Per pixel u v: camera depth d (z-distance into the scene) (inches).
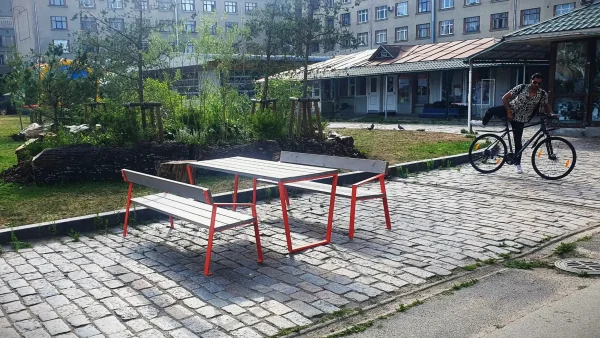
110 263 214.7
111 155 378.0
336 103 1409.9
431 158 469.7
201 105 493.4
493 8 1983.3
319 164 281.6
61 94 576.1
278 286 186.4
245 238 247.4
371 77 1314.0
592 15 610.9
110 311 168.1
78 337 150.5
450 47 1088.8
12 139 696.4
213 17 533.0
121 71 503.5
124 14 484.4
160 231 262.1
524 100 382.3
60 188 353.1
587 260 206.2
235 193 300.7
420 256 215.8
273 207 309.7
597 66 625.3
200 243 240.8
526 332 147.9
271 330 152.8
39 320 162.6
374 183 381.7
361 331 151.3
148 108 430.0
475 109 1091.3
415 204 309.6
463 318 158.1
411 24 2246.6
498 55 777.6
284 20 521.7
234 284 189.5
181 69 577.9
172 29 512.4
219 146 409.4
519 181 372.8
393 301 172.2
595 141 585.3
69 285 191.0
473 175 402.9
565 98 655.1
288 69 577.9
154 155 386.9
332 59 1419.8
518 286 182.1
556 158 372.8
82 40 502.0
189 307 169.9
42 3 2506.2
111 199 319.9
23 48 2682.1
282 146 438.9
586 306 163.5
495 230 250.7
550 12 1838.1
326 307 167.8
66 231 258.4
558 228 251.4
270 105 505.0
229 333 151.3
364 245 232.5
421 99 1213.1
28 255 226.5
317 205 312.8
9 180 371.2
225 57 518.9
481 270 199.2
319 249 228.5
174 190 215.3
